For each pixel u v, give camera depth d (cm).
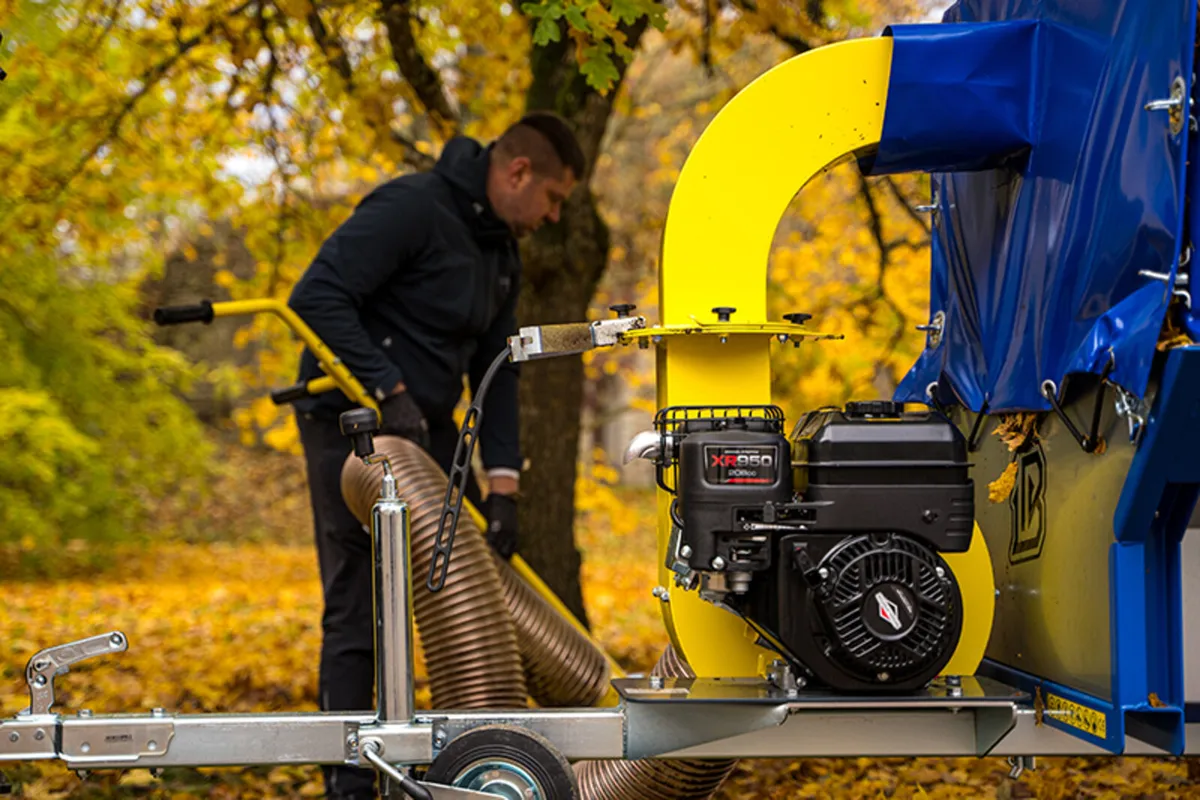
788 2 577
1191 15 237
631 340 297
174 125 656
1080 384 270
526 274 641
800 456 282
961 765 467
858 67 300
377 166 776
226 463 2427
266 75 622
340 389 411
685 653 294
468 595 349
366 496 367
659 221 986
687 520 268
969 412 346
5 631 870
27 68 624
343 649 402
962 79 297
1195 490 247
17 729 262
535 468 645
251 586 1420
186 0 583
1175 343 238
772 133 299
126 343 1664
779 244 855
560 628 409
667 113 1055
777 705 264
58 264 1415
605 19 475
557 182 425
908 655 261
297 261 748
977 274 333
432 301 419
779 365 753
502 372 459
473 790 258
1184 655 256
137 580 1561
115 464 1644
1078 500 271
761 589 276
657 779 312
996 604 321
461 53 800
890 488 267
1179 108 238
